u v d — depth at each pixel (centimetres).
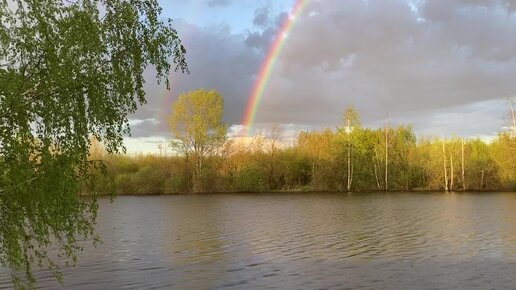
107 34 1133
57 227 1121
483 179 9425
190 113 9356
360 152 9512
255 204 6512
